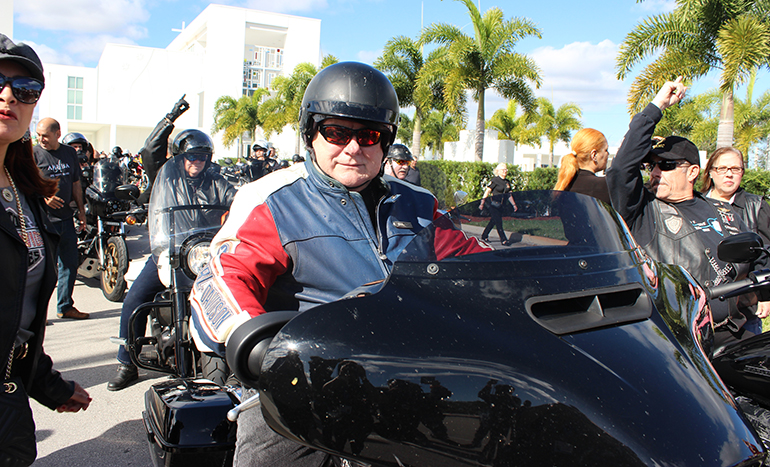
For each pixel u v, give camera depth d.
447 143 22.36
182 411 1.58
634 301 1.33
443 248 1.25
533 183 17.16
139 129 53.22
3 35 1.50
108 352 4.42
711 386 1.14
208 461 1.54
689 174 2.66
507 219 1.35
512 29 16.56
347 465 1.26
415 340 1.05
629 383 1.04
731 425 1.06
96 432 3.12
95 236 6.18
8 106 1.50
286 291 1.54
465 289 1.17
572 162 3.75
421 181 5.54
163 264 2.90
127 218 3.65
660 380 1.07
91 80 52.94
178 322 2.79
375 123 1.53
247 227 1.48
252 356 1.13
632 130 2.57
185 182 3.03
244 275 1.37
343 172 1.55
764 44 9.21
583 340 1.12
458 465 0.96
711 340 1.55
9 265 1.45
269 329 1.14
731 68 9.40
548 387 0.99
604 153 3.79
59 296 5.26
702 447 0.97
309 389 1.01
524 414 0.96
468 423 0.96
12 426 1.43
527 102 17.38
